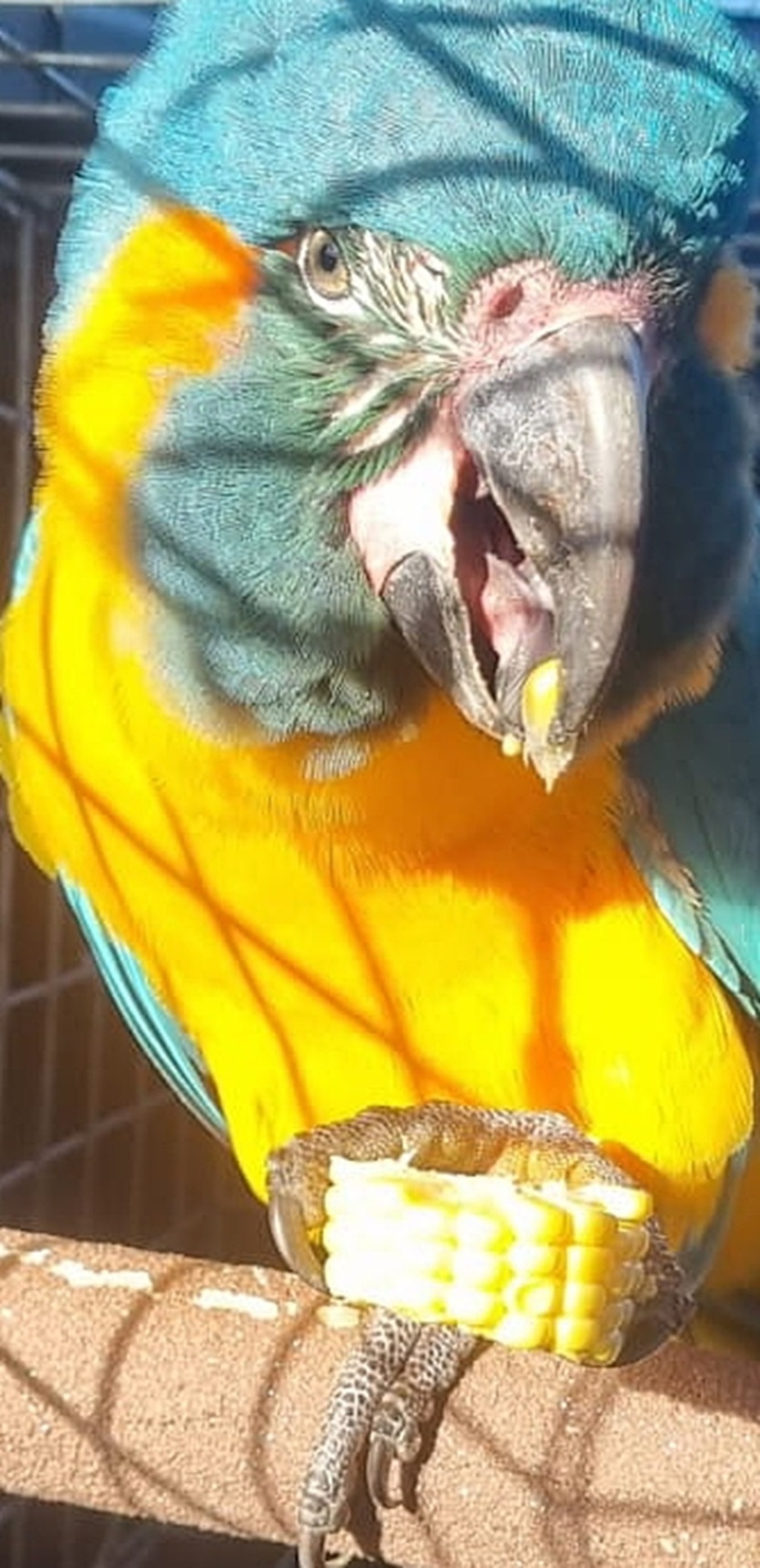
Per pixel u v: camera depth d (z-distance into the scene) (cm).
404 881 40
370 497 37
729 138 35
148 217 38
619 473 35
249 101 37
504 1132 38
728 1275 48
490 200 35
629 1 36
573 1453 36
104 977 49
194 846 41
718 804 42
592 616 35
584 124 35
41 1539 73
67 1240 41
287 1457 37
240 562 38
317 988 42
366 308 36
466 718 37
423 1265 34
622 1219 36
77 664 40
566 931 41
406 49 35
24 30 61
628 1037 42
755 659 42
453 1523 36
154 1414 37
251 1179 46
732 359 38
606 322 35
